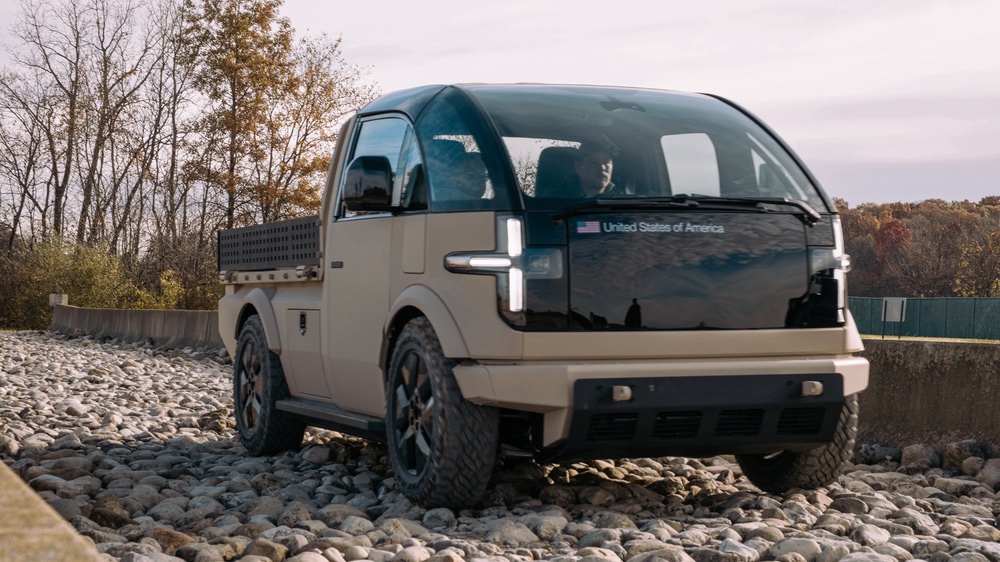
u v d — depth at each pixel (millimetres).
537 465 6188
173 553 4094
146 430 8633
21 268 44781
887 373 7258
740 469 6230
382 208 5270
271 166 43531
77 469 6109
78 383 13172
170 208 46844
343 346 5906
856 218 93188
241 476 6051
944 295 79188
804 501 5203
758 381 4766
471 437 4777
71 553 1416
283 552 4066
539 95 5391
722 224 4836
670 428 4758
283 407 6738
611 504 5125
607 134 5125
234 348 7648
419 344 4996
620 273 4668
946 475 6234
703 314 4750
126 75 48625
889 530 4551
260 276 7180
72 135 48812
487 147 4898
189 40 43469
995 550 4082
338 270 5977
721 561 3947
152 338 23234
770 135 5508
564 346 4594
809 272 4945
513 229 4633
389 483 5750
